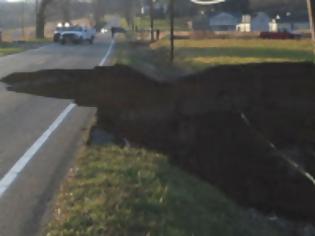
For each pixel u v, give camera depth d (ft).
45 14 266.77
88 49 147.84
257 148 28.09
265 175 27.84
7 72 77.51
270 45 154.61
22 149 33.83
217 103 29.09
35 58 112.06
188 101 29.48
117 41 205.67
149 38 219.41
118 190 24.14
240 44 162.09
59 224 20.77
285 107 28.14
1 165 30.04
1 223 21.67
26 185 26.40
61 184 26.43
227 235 22.79
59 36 190.39
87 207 22.16
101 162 28.99
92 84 29.99
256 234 24.39
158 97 29.89
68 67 86.99
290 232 26.12
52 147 34.32
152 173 26.84
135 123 30.55
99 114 31.27
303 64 28.35
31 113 46.85
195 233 21.39
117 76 29.94
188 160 29.17
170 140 29.89
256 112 28.43
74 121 43.24
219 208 25.67
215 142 28.68
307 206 27.02
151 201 22.82
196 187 27.14
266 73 28.58
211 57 102.63
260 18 327.67
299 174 27.45
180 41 184.44
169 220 21.38
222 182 28.30
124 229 20.11
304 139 27.78
